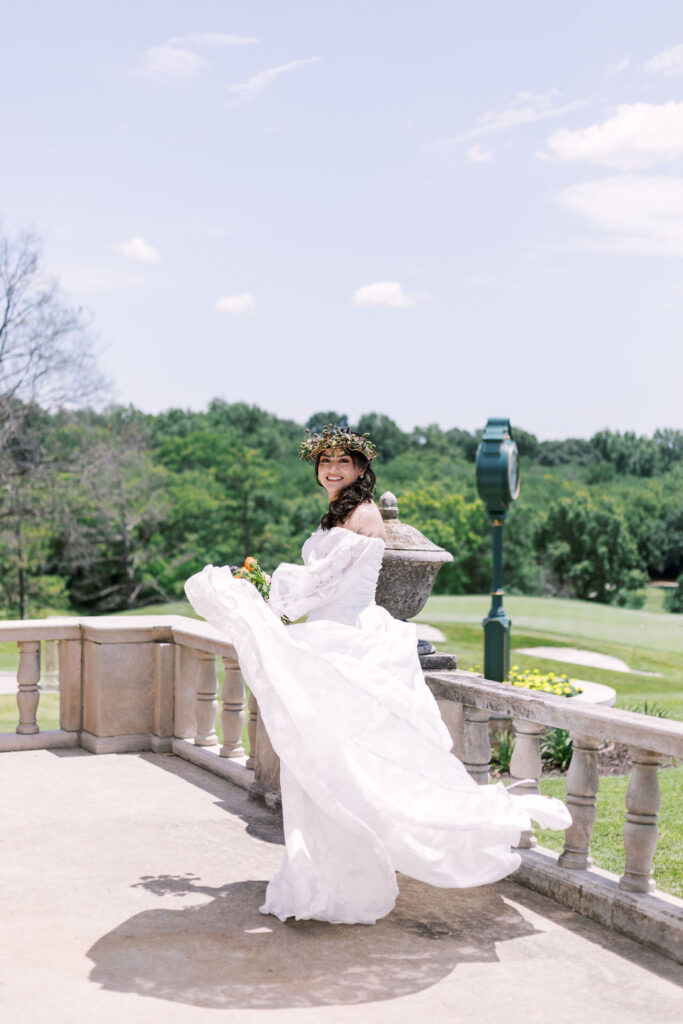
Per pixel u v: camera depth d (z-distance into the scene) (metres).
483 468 9.37
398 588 4.98
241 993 3.25
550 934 3.82
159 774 6.23
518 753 4.55
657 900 3.75
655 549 51.81
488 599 31.81
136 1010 3.10
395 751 3.84
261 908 3.95
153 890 4.22
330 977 3.39
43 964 3.46
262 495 51.81
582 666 17.22
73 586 44.69
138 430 41.81
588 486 57.88
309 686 3.85
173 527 49.09
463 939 3.76
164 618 7.11
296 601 3.99
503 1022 3.08
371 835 3.76
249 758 5.97
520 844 4.50
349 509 4.18
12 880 4.32
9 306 29.08
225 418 65.44
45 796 5.69
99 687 6.74
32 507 31.33
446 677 4.95
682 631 25.81
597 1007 3.20
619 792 7.45
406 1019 3.09
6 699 14.78
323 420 85.38
